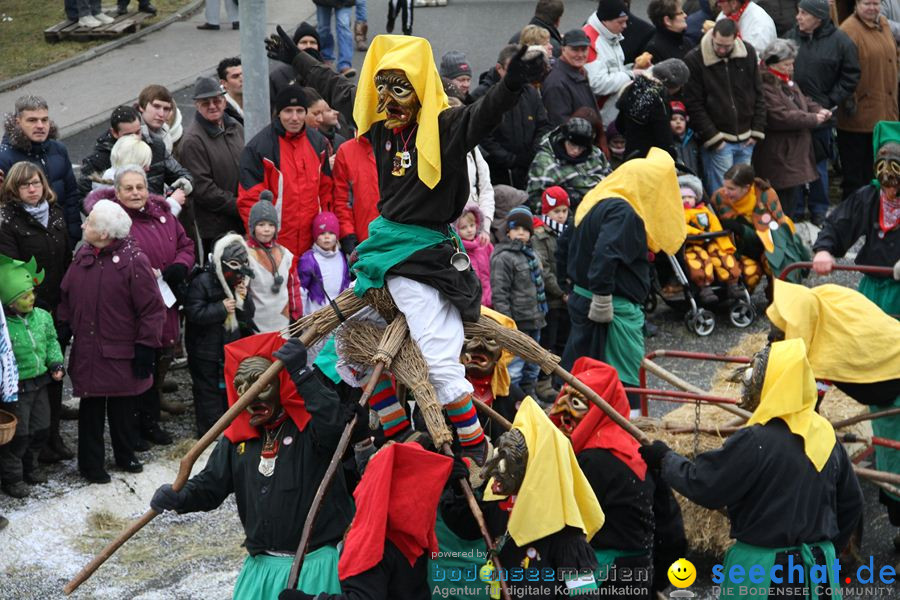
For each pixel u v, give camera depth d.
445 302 6.03
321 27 18.52
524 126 13.23
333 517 6.84
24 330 9.55
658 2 15.46
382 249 5.98
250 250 10.77
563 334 12.27
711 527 8.66
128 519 9.71
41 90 19.45
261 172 11.24
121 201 10.41
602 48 14.57
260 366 6.69
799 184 15.23
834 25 16.11
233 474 7.00
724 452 6.80
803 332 8.62
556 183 12.62
